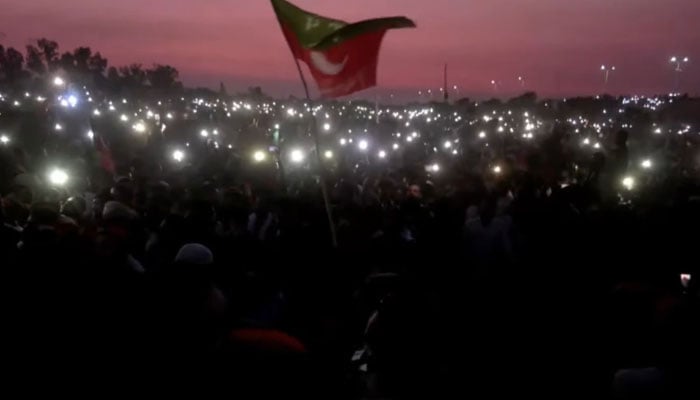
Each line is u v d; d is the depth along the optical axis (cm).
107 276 480
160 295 425
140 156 1254
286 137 1948
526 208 734
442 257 738
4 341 457
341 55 538
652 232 646
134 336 421
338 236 632
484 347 584
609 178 1180
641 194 1073
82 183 1208
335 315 532
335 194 818
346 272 564
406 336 461
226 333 397
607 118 6041
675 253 622
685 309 378
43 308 467
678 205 659
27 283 484
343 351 506
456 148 2108
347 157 1755
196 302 424
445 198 779
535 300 648
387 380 463
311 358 343
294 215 687
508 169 992
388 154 1850
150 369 406
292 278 556
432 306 484
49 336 454
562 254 685
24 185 843
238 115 4119
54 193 891
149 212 768
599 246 673
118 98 7662
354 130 2706
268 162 1174
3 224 607
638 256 638
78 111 1769
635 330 476
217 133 2450
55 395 432
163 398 390
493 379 544
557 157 1274
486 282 702
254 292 545
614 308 514
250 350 330
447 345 527
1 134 1706
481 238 735
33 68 7119
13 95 5503
